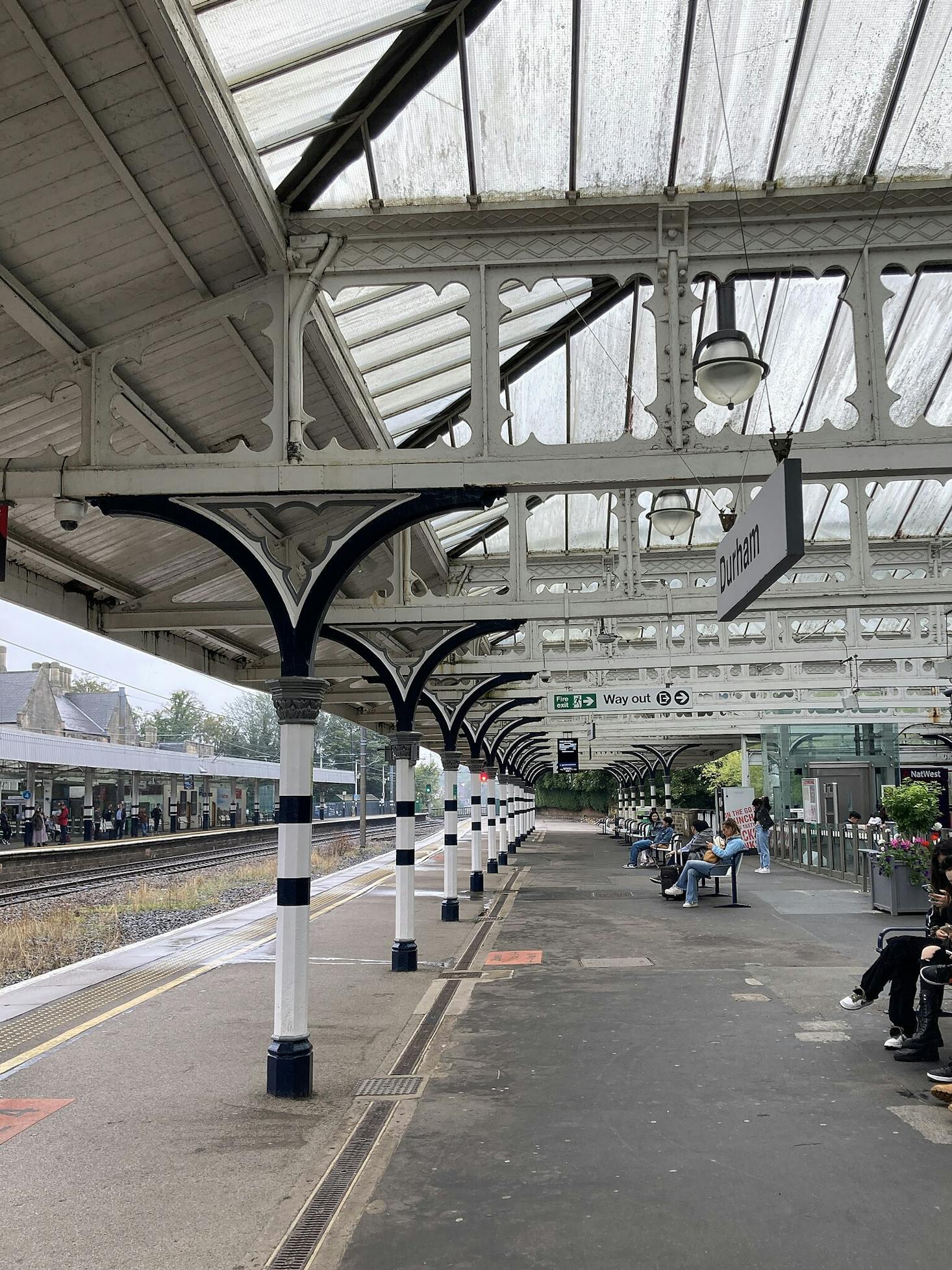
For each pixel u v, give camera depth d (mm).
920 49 6105
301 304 6770
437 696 18438
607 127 6438
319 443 9508
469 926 15367
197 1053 7750
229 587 14055
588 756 49375
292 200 6730
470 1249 4305
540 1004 9211
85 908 19688
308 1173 5250
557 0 5840
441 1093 6586
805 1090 6387
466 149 6516
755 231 6734
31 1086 6906
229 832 43094
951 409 10000
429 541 13273
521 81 6230
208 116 5145
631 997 9406
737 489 9914
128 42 4742
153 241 6098
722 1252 4203
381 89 6199
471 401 6668
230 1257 4301
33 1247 4418
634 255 6730
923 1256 4145
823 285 9062
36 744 34969
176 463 6707
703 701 23688
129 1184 5125
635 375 10242
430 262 6797
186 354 7445
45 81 4852
